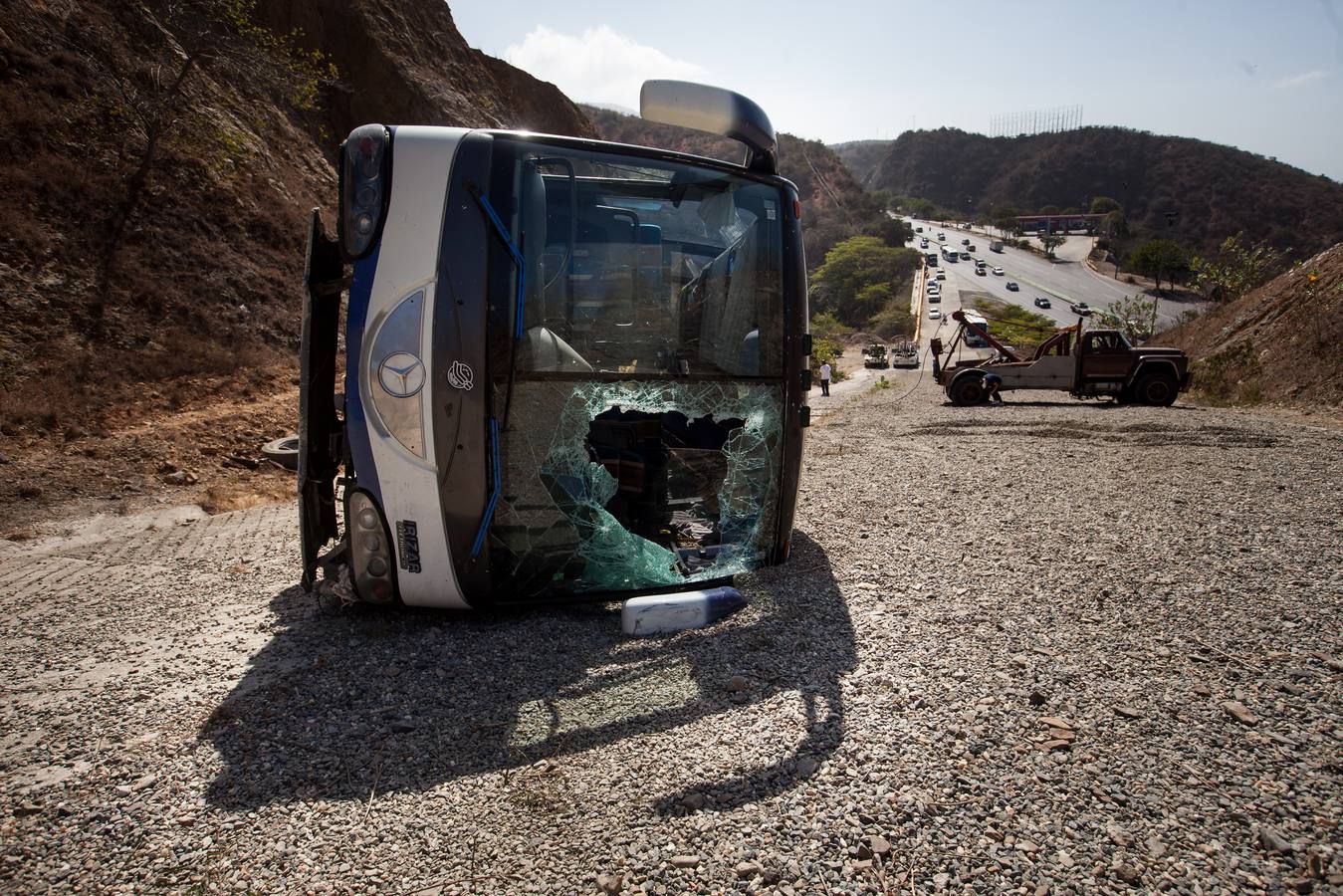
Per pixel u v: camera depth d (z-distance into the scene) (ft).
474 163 12.54
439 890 6.80
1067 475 27.37
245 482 33.35
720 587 14.17
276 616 14.51
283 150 70.59
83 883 7.04
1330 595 14.03
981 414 52.65
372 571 13.34
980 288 305.32
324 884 6.93
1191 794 8.05
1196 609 13.47
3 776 8.95
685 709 10.17
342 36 88.74
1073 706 9.98
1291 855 7.07
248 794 8.44
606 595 13.99
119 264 47.03
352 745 9.45
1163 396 60.23
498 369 12.56
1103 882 6.76
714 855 7.14
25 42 52.42
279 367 49.21
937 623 13.01
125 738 9.80
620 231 13.89
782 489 15.56
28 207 45.32
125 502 29.07
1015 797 8.00
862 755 8.84
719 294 14.42
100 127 53.01
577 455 13.55
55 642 13.57
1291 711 9.82
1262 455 30.99
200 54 63.62
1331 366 50.85
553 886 6.81
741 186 14.74
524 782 8.52
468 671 11.50
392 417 12.62
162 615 14.96
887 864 6.99
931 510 21.91
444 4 113.19
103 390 38.99
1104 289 302.25
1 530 25.07
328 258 14.02
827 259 395.75
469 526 12.81
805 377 15.55
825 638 12.42
